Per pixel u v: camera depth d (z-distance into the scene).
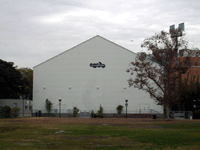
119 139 20.12
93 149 15.60
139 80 49.12
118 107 66.75
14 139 20.03
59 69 69.44
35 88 69.06
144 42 49.06
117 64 68.88
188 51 47.97
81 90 68.69
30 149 14.97
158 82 49.97
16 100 63.16
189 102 65.62
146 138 20.62
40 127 31.02
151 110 67.06
